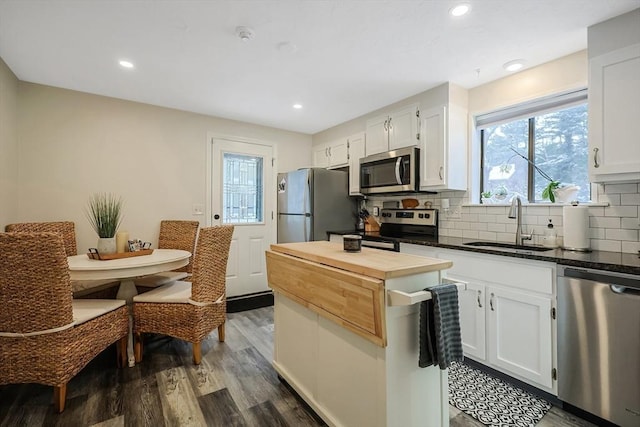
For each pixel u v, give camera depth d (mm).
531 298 1824
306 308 1673
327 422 1506
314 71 2492
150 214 3268
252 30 1915
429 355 1219
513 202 2361
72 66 2393
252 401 1772
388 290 1172
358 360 1324
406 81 2672
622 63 1719
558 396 1708
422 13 1751
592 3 1643
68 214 2846
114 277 2045
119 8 1695
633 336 1428
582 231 1980
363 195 3799
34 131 2689
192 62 2332
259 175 4055
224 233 2424
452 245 2268
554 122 2412
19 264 1545
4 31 1910
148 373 2068
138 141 3201
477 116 2824
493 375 2051
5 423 1573
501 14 1752
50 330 1630
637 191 1870
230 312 3330
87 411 1672
